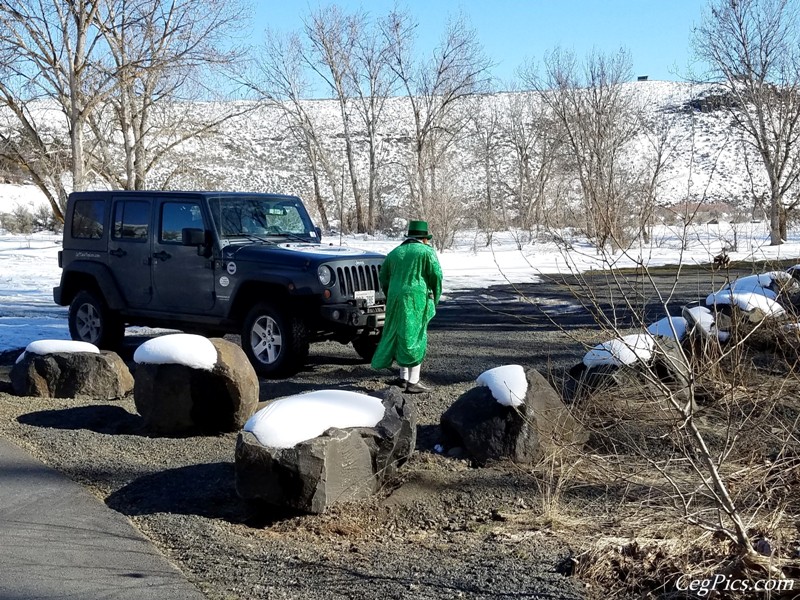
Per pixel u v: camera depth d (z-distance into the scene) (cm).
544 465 573
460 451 642
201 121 3344
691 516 427
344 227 4431
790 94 3145
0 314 1520
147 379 713
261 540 496
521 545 473
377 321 958
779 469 499
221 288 996
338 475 541
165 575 433
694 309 787
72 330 1170
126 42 2736
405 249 828
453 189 3875
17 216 4056
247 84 3788
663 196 2614
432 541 493
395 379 902
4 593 404
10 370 936
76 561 448
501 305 1598
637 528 472
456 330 1290
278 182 5569
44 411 780
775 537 429
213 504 553
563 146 4350
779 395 534
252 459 520
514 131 5016
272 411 547
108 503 557
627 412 612
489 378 646
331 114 7450
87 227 1143
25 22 2517
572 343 1123
